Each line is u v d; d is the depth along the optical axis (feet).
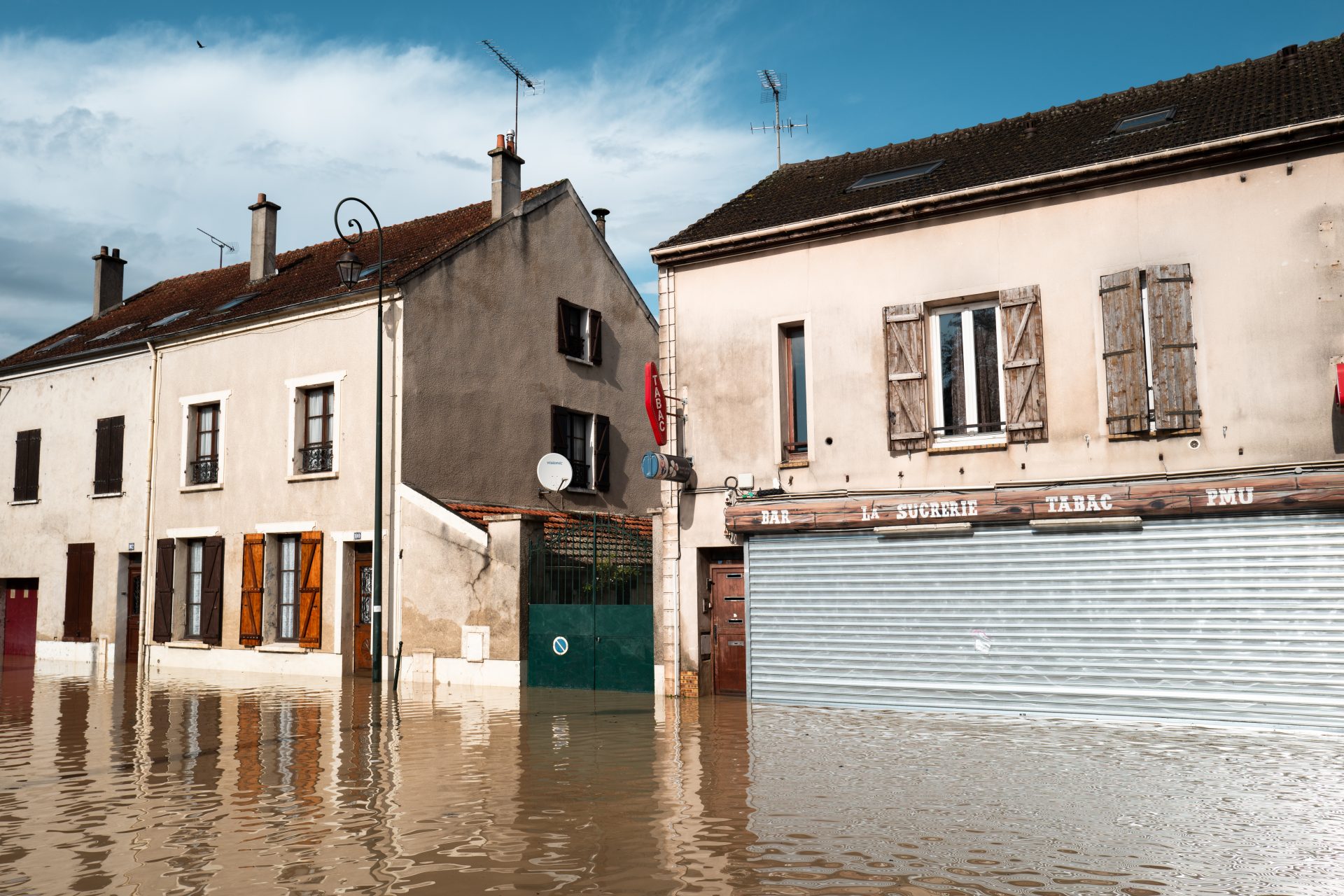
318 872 17.88
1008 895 16.22
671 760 28.14
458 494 57.77
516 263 63.77
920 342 37.91
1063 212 35.96
